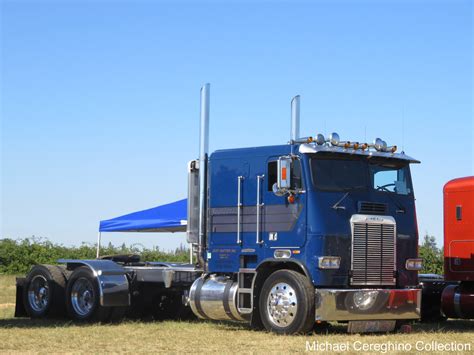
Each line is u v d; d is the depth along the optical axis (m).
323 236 12.36
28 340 11.53
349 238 12.59
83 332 12.75
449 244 14.96
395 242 13.08
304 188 12.53
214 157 13.84
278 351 10.32
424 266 21.62
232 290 13.29
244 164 13.40
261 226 13.03
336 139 12.73
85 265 14.95
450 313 14.77
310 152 12.52
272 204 12.92
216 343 11.28
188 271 14.48
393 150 13.34
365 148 13.08
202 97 14.17
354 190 12.83
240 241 13.30
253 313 12.91
